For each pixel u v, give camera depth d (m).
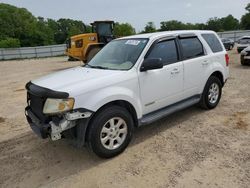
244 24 79.94
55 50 39.25
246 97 7.02
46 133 3.77
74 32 78.19
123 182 3.54
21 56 37.72
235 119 5.45
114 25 16.89
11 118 6.52
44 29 80.00
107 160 4.12
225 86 8.44
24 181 3.73
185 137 4.73
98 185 3.51
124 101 4.31
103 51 5.41
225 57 6.30
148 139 4.74
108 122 4.03
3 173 3.96
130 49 4.84
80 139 3.86
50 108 3.73
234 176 3.49
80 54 16.05
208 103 5.97
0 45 56.22
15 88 10.79
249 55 12.68
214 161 3.88
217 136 4.70
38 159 4.30
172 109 5.02
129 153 4.28
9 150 4.70
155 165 3.88
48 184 3.62
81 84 3.89
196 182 3.42
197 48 5.64
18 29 74.00
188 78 5.30
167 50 5.00
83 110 3.77
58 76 4.48
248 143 4.38
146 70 4.47
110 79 4.11
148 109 4.66
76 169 3.92
